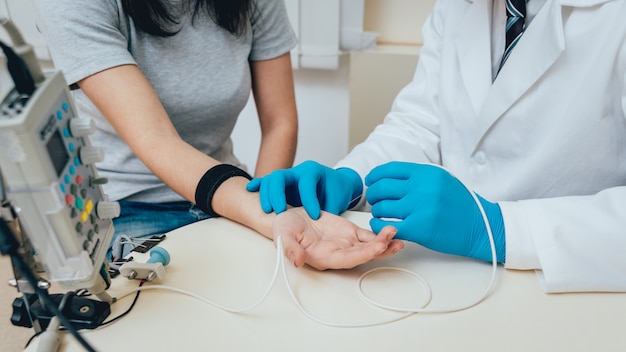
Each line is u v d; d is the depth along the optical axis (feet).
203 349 1.42
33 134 1.17
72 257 1.35
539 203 1.88
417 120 3.15
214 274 1.78
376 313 1.57
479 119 2.63
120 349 1.42
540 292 1.69
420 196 1.89
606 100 2.28
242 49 3.27
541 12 2.42
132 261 1.82
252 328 1.50
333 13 4.59
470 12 2.77
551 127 2.41
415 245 2.00
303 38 4.77
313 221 1.97
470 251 1.86
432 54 3.23
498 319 1.54
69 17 2.50
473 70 2.73
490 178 2.71
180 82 3.06
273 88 3.50
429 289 1.68
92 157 1.45
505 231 1.80
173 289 1.67
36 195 1.23
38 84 1.27
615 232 1.73
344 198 2.24
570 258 1.69
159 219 3.03
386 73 4.74
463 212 1.87
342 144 5.53
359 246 1.79
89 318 1.49
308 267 1.83
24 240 1.39
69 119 1.39
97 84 2.52
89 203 1.45
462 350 1.40
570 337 1.45
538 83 2.43
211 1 3.00
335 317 1.55
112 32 2.64
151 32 2.85
